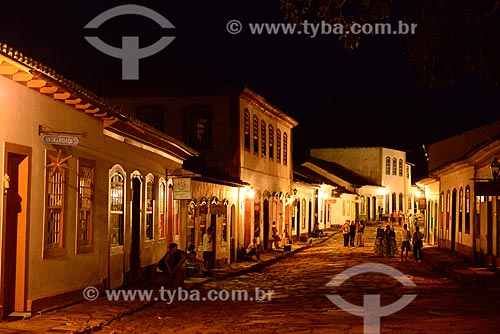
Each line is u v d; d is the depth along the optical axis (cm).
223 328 1367
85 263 1609
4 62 1175
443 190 3934
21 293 1324
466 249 3122
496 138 2164
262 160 3756
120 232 1884
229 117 3234
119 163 1839
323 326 1378
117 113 1666
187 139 3244
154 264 2161
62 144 1350
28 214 1331
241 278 2481
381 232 3666
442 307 1677
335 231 6034
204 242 2511
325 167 6769
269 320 1471
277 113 4016
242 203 3269
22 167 1326
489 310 1620
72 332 1217
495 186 2194
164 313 1577
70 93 1406
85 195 1627
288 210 4447
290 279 2452
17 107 1286
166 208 2312
